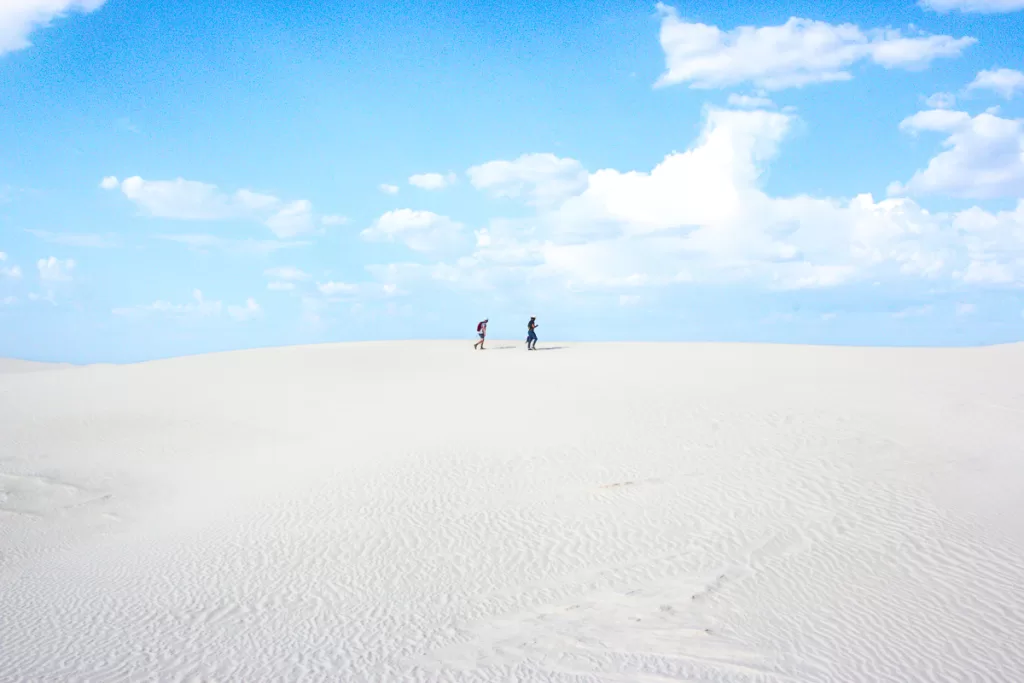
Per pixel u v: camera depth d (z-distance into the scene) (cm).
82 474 2106
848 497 1448
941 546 1212
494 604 1148
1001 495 1415
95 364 4512
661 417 2228
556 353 4091
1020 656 898
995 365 2952
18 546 1608
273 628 1085
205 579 1293
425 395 2964
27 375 3994
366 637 1046
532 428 2228
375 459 2008
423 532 1462
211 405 2961
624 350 4128
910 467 1598
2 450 2348
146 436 2533
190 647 1023
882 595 1076
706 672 901
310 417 2706
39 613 1171
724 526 1370
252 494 1819
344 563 1337
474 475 1805
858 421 2000
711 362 3431
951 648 925
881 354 3512
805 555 1225
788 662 915
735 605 1082
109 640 1052
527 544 1374
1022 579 1088
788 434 1916
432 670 938
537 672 923
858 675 875
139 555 1455
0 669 959
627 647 980
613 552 1309
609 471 1750
